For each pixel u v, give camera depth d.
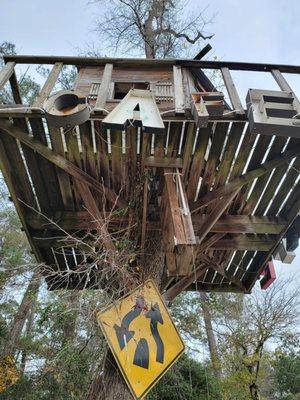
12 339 6.37
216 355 8.07
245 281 5.14
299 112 3.01
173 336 2.88
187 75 4.12
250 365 7.60
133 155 3.43
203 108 2.98
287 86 3.43
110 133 3.21
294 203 4.06
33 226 4.05
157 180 3.75
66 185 3.87
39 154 3.60
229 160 3.58
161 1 7.76
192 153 3.57
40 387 5.67
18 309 7.30
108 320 2.73
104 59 3.84
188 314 8.43
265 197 4.05
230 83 3.49
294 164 3.73
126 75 4.25
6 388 5.70
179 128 3.36
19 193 3.87
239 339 7.87
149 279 3.12
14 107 3.05
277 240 4.24
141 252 3.53
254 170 3.63
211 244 4.02
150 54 7.20
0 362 5.80
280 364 12.73
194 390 7.11
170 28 7.74
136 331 2.76
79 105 2.84
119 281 3.07
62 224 4.04
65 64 3.76
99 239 3.15
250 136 3.37
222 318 9.18
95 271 3.27
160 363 2.70
